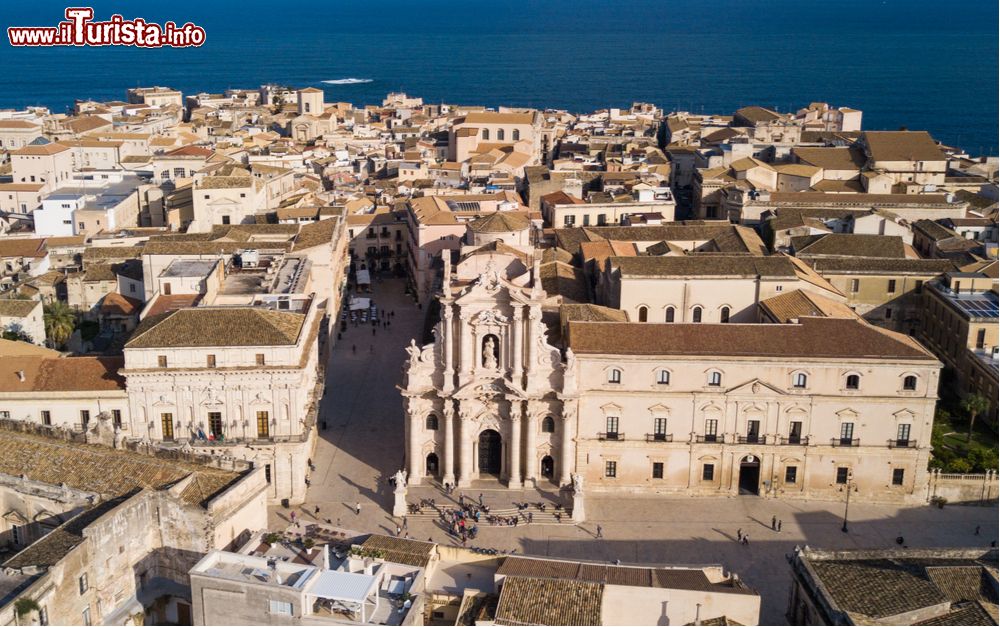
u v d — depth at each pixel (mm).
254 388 127062
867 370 125750
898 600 86250
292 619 84500
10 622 81062
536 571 94625
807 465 130375
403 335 196500
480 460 136125
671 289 155375
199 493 100938
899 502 131000
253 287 156875
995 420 144625
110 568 94125
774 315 144750
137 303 186250
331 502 130375
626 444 130500
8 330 164750
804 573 93188
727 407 128375
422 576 90312
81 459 106875
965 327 156000
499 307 127250
